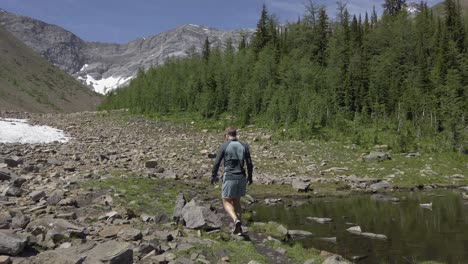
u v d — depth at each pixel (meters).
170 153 28.12
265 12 75.00
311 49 69.56
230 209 9.66
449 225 13.06
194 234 9.40
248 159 9.79
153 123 48.25
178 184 18.31
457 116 39.56
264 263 8.00
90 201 12.05
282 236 10.66
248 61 64.69
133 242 7.99
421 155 31.55
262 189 19.91
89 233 8.40
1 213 8.81
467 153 32.50
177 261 7.29
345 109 48.97
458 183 23.59
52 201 11.28
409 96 49.12
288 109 44.41
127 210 10.48
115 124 47.22
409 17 86.50
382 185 21.81
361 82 53.72
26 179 14.95
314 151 31.50
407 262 9.24
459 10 79.25
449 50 59.44
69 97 194.50
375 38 73.56
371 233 11.85
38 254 6.55
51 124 46.03
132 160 24.08
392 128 43.03
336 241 11.06
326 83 53.91
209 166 24.06
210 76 59.66
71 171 18.47
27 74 188.50
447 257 9.61
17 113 63.22
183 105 60.22
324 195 19.19
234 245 8.88
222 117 51.16
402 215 14.73
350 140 36.56
